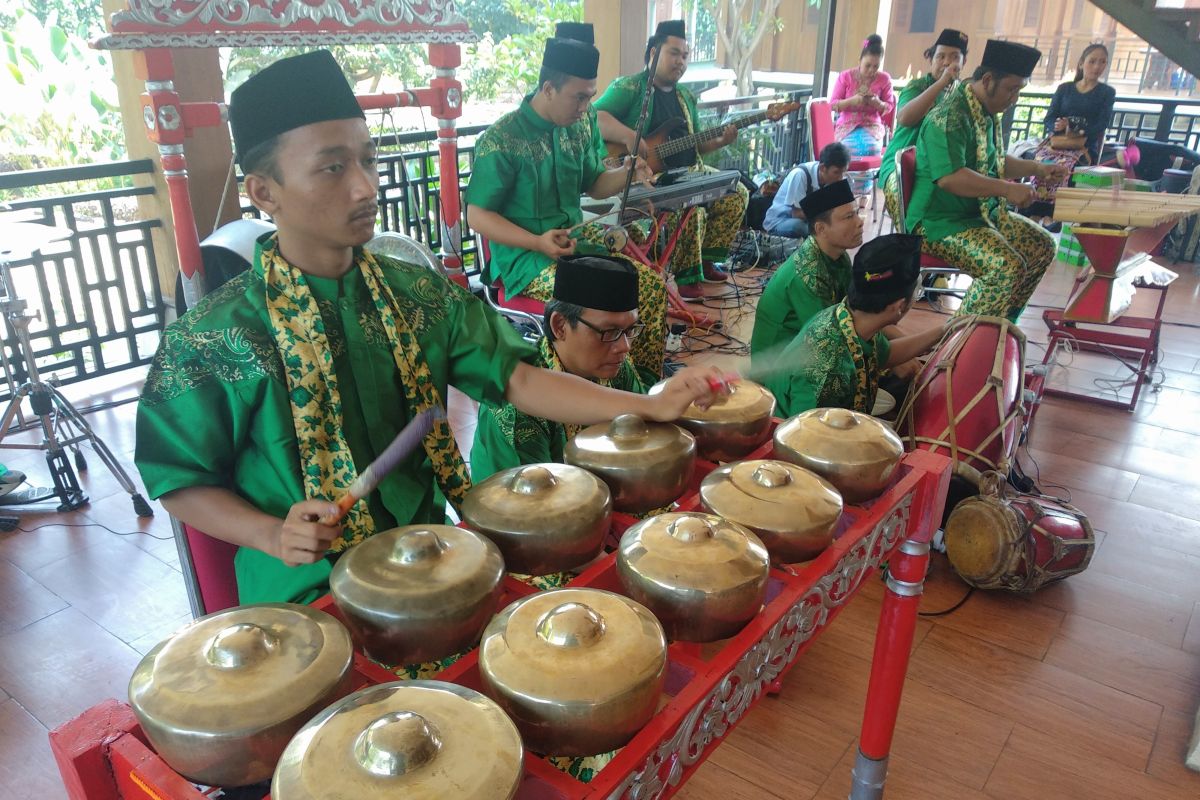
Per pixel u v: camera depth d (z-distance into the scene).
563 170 3.08
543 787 0.75
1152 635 2.21
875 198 6.17
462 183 4.71
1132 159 5.75
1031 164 4.10
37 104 5.14
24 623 2.20
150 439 1.06
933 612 2.29
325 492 1.11
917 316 4.62
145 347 4.12
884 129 6.25
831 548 1.13
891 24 8.89
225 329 1.07
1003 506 2.28
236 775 0.72
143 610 2.26
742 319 4.54
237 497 1.08
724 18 6.46
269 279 1.08
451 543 0.93
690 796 1.70
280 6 1.95
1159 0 6.72
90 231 3.45
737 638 0.96
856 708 1.94
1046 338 4.33
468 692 0.75
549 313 1.67
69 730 0.78
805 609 1.09
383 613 0.83
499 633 0.83
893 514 1.29
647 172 3.36
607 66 4.98
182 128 1.86
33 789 1.71
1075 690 2.01
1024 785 1.74
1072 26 8.62
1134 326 3.55
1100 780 1.76
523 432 1.59
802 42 7.08
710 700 0.90
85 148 5.29
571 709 0.74
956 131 3.61
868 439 1.22
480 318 1.27
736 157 6.36
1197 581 2.44
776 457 1.26
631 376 1.89
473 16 5.74
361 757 0.65
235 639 0.77
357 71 3.51
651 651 0.80
